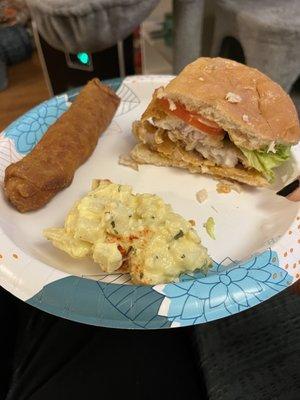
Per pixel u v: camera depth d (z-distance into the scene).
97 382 0.17
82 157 0.23
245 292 0.16
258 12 0.34
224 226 0.21
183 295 0.16
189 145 0.23
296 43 0.33
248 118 0.21
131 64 0.33
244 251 0.20
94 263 0.19
